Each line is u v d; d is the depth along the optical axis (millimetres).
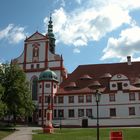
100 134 58094
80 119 96500
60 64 111438
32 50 115375
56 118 100688
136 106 97312
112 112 99000
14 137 53531
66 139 49438
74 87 106062
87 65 114438
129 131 62156
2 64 78062
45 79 105125
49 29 121250
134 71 106562
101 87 103188
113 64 111688
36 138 51500
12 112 74312
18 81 76250
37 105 107625
